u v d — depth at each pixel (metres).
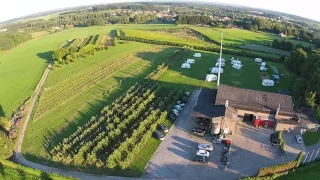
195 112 72.25
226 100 74.12
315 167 56.28
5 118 76.94
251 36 190.00
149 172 57.25
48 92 101.38
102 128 73.06
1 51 169.62
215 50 147.12
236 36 188.62
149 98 84.81
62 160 62.06
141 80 107.94
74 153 63.19
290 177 53.97
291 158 60.53
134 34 187.12
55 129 75.81
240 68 119.12
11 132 73.38
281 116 71.12
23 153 66.06
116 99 88.50
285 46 156.00
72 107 88.12
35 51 166.00
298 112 74.38
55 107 88.75
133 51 151.25
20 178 56.16
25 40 196.62
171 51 149.00
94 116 80.56
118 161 59.66
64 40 194.88
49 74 121.00
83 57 142.25
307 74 94.19
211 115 70.38
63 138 71.19
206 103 76.56
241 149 63.59
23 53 162.88
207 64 125.69
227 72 114.88
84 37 196.50
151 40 168.88
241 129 71.56
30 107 90.31
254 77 109.69
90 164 60.22
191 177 55.66
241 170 57.25
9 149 62.84
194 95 92.00
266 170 53.59
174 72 114.56
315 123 69.56
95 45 156.62
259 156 61.34
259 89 98.25
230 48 156.38
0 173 57.88
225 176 55.66
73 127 76.31
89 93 98.12
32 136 73.25
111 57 141.25
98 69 123.88
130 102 85.19
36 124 79.25
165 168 58.28
